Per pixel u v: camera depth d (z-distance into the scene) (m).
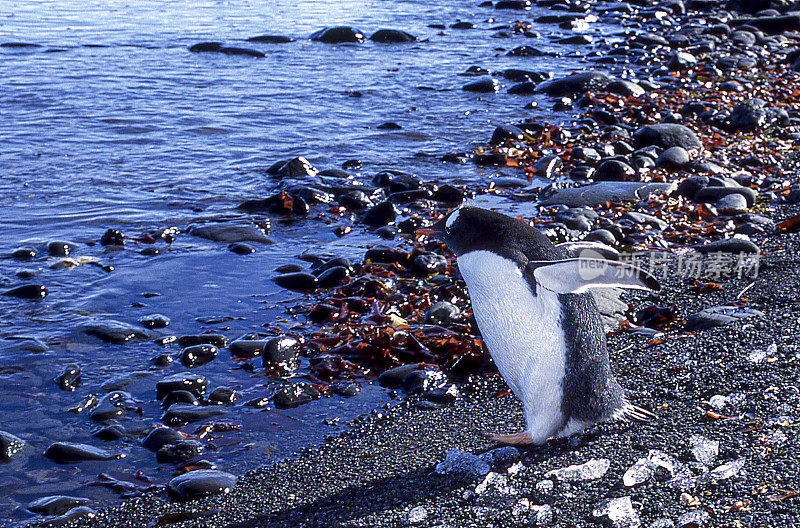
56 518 3.29
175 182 6.42
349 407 3.82
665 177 6.32
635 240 5.08
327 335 4.29
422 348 4.13
